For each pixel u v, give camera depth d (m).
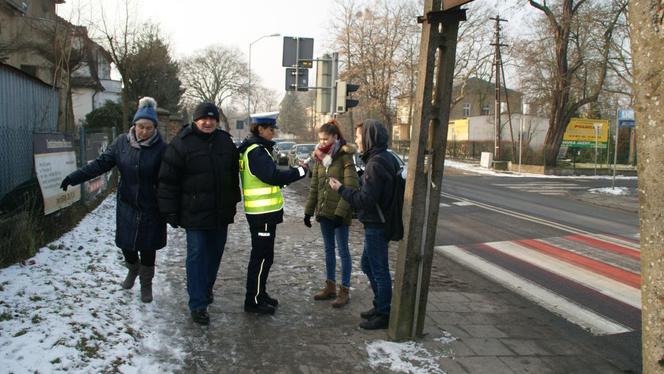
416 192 4.21
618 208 16.28
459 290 6.21
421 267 4.34
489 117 48.34
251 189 4.78
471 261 7.94
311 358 3.93
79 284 5.02
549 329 4.99
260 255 4.83
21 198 6.33
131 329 4.15
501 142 41.38
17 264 5.37
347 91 11.60
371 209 4.45
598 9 27.38
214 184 4.49
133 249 4.72
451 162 41.53
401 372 3.78
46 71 20.45
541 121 45.53
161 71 29.92
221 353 3.94
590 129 35.28
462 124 51.00
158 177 4.51
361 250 8.16
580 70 31.50
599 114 43.81
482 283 6.62
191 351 3.94
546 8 29.03
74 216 8.00
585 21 27.59
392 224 4.37
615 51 27.97
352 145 5.12
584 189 22.55
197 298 4.48
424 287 4.39
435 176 4.27
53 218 7.24
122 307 4.62
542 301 5.92
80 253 6.29
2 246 5.27
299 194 16.41
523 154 34.97
